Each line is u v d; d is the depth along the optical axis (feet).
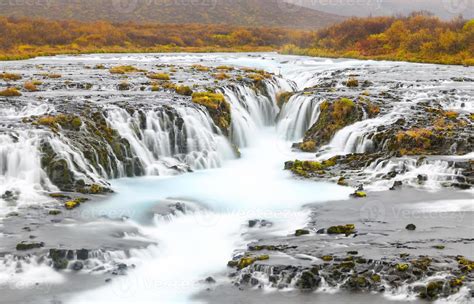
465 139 86.28
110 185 77.00
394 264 50.31
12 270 51.37
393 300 46.37
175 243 59.36
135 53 293.23
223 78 135.13
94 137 83.51
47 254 52.75
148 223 63.21
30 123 83.10
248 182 81.00
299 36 323.37
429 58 234.99
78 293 48.42
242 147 107.96
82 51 284.61
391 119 99.25
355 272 49.75
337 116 103.65
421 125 94.94
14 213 63.36
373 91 125.18
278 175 84.53
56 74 142.10
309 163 87.15
